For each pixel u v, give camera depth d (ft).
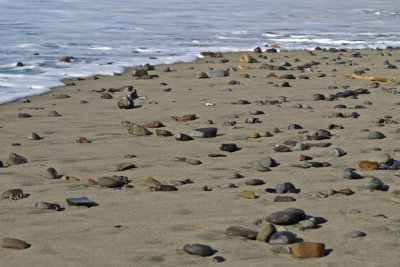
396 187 32.99
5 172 36.45
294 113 57.00
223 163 39.09
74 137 47.16
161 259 22.09
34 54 95.35
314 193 31.73
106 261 21.81
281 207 28.84
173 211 28.35
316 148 43.65
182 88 71.56
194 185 33.50
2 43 105.19
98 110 58.65
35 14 156.46
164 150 42.80
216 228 25.86
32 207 29.27
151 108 59.52
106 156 41.04
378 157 39.01
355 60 101.19
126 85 73.82
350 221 26.35
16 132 48.88
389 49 119.65
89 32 125.59
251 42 121.80
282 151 42.70
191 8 190.80
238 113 57.00
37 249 23.15
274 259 21.97
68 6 182.19
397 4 239.09
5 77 76.07
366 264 21.39
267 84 75.10
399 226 25.49
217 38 125.29
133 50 104.73
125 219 27.17
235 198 30.50
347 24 164.66
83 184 33.73
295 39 129.59
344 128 50.65
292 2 233.76
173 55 101.24
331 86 72.90
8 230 25.52
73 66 86.38
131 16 161.48
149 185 33.63
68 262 21.70
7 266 21.38
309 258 22.15
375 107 60.85
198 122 53.11
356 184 33.55
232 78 79.10
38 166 38.04
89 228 25.73
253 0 233.76
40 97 65.67
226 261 21.85
